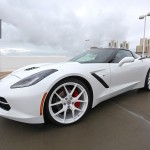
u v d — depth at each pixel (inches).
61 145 68.6
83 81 91.4
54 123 80.7
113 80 107.7
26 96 71.9
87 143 69.7
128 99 128.4
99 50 133.0
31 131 79.7
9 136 75.6
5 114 75.0
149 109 107.4
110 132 78.2
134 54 142.1
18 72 97.7
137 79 133.3
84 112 89.9
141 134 76.2
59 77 78.9
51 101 78.7
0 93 75.8
